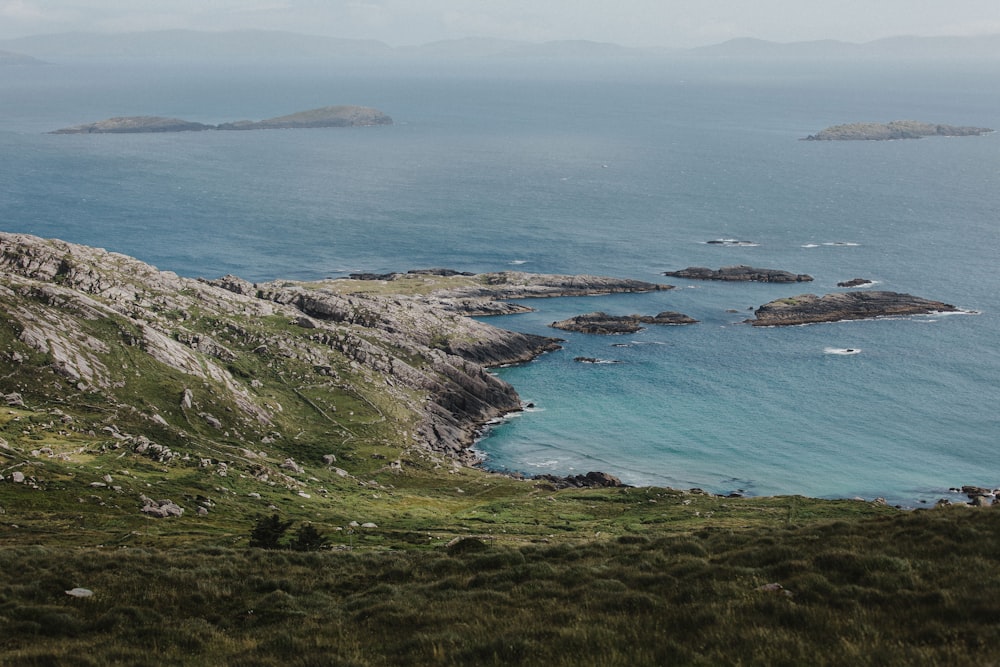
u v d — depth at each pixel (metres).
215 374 145.00
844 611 30.30
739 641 27.92
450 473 137.25
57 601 39.84
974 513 41.59
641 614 32.28
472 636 31.16
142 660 31.08
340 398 158.50
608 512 109.75
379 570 46.00
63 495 84.31
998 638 26.03
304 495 103.94
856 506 108.94
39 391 117.88
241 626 37.31
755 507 110.00
